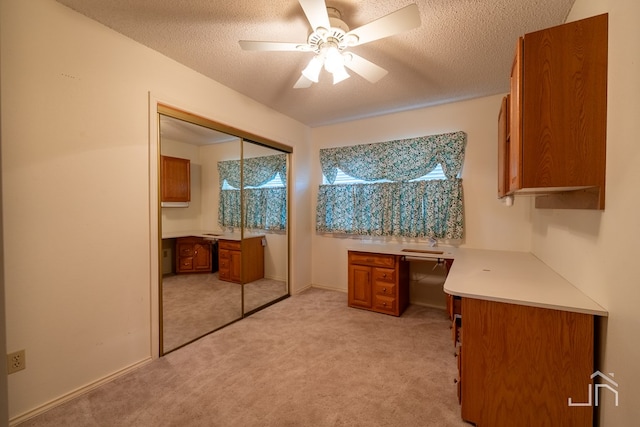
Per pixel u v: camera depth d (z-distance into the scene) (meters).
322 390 1.82
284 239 3.81
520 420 1.41
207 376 1.96
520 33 1.90
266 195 3.56
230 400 1.72
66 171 1.69
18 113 1.50
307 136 4.07
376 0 1.60
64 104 1.68
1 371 1.34
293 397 1.75
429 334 2.63
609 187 1.17
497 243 3.03
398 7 1.66
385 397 1.75
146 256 2.12
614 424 1.12
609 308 1.18
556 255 1.94
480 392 1.48
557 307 1.30
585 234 1.43
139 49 2.05
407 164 3.39
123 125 1.96
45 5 1.60
